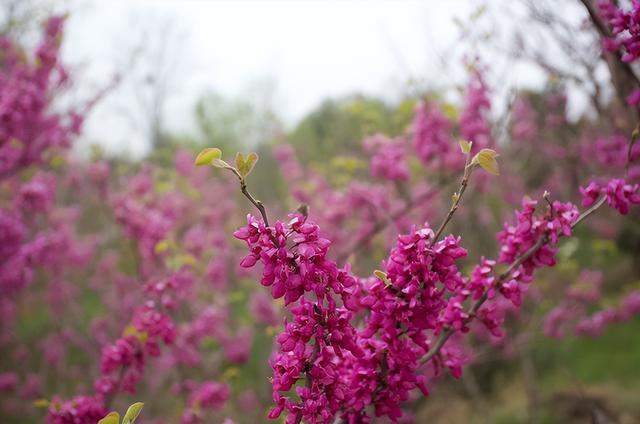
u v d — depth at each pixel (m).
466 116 4.38
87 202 8.18
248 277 6.43
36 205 4.88
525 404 7.46
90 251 7.73
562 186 6.81
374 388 1.67
